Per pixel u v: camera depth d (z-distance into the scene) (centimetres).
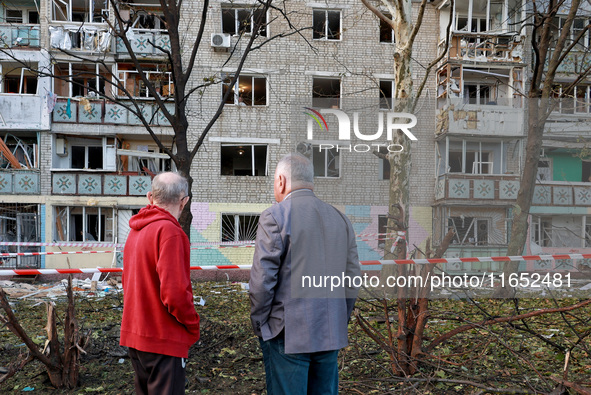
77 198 1891
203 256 1878
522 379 420
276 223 265
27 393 416
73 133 1917
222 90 1977
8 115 1861
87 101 1880
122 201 1914
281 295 264
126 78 1981
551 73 1084
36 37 1900
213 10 1952
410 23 1030
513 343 559
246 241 1877
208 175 1938
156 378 288
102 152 2041
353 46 2020
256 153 2058
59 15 2005
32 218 1870
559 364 489
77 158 2028
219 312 912
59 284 1476
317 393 275
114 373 469
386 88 2062
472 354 503
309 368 277
